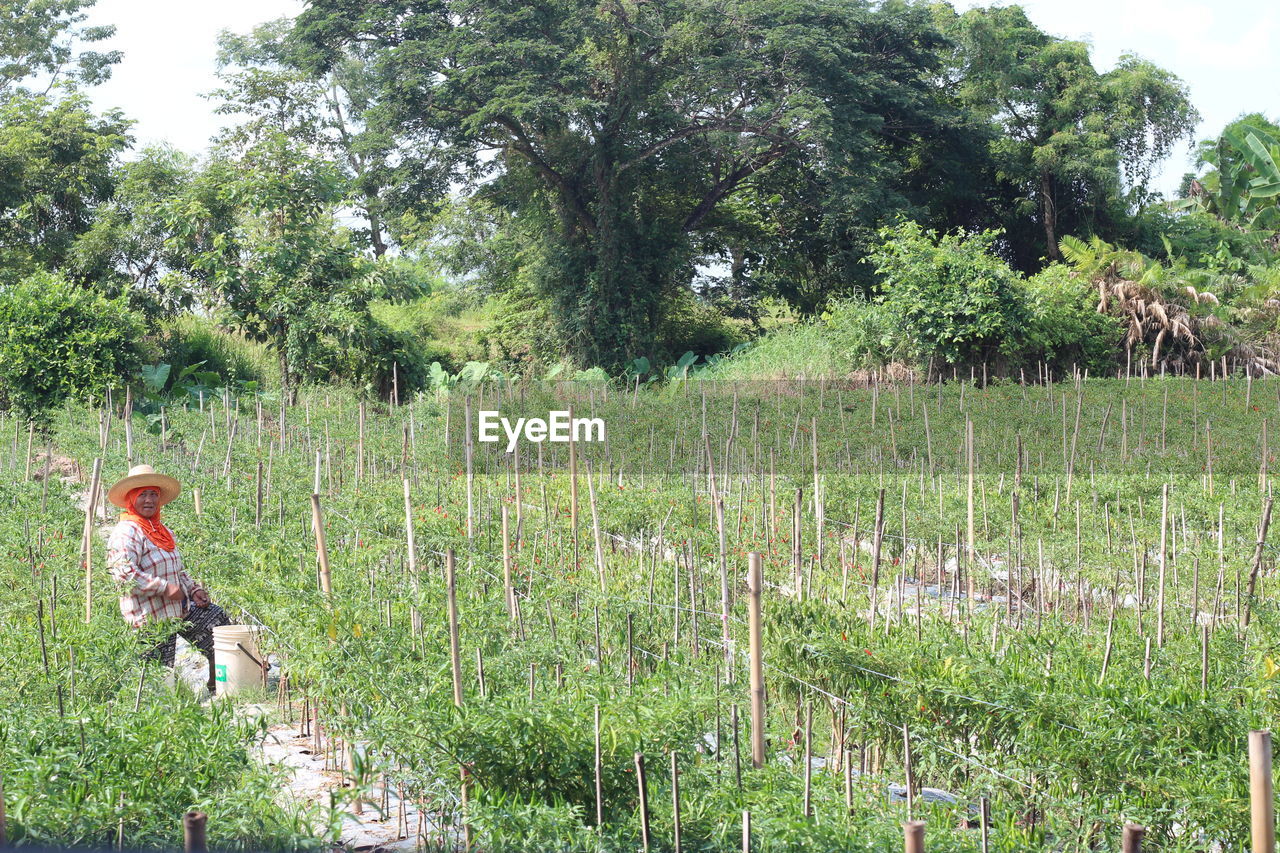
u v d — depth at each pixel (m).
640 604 7.36
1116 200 35.56
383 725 4.84
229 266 25.19
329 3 29.00
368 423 19.69
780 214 35.22
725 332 36.81
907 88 32.72
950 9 37.78
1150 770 4.88
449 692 5.39
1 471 13.70
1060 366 27.09
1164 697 5.32
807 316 34.69
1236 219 36.09
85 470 14.91
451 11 28.77
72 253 26.02
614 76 30.70
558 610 7.52
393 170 29.89
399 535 10.29
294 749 6.23
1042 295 26.09
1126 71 35.38
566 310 32.66
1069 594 9.16
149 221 26.17
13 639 6.23
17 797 3.96
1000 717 5.34
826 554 10.12
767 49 30.20
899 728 5.66
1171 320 26.81
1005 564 10.31
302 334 24.56
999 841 4.62
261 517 10.25
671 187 33.59
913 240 26.86
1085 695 5.42
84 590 7.69
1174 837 4.75
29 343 20.95
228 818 4.16
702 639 7.15
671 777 4.71
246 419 18.64
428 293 38.75
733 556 9.72
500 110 27.61
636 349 32.31
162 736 4.60
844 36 30.58
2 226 26.72
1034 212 36.97
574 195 32.94
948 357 25.89
